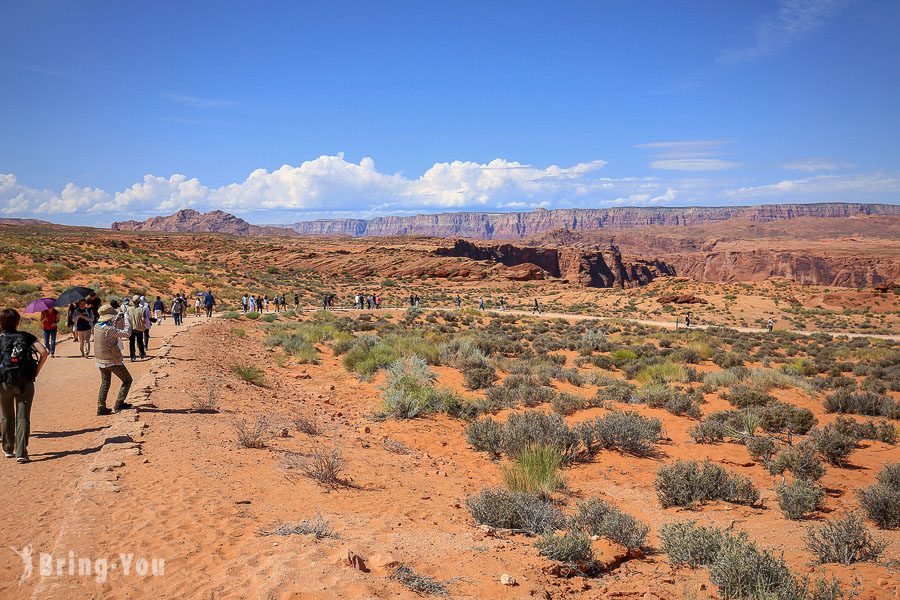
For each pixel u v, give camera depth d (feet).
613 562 17.85
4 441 23.98
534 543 17.95
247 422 34.32
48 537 16.37
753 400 53.67
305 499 21.80
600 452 37.40
